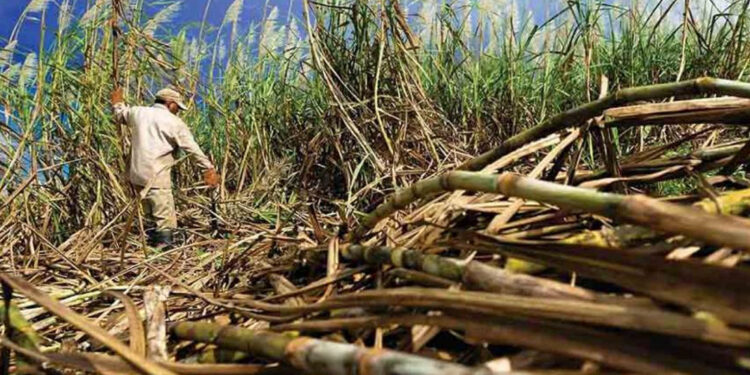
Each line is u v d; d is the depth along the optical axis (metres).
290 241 2.02
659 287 0.72
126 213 3.78
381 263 1.14
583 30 3.54
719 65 3.98
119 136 4.43
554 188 0.90
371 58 3.98
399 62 3.81
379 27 3.90
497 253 1.00
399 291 0.87
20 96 3.81
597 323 0.68
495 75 4.69
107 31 4.37
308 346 0.80
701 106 1.55
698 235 0.70
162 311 1.16
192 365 0.92
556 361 0.77
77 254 2.89
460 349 0.98
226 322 1.38
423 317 0.84
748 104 1.49
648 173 1.72
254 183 4.41
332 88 3.47
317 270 1.56
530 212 1.42
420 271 1.04
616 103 1.59
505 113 4.44
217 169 5.27
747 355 0.61
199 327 1.05
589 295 0.79
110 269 2.65
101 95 4.34
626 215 0.79
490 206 1.42
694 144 3.13
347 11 4.15
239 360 1.06
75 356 0.97
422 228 1.50
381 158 3.63
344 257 1.35
